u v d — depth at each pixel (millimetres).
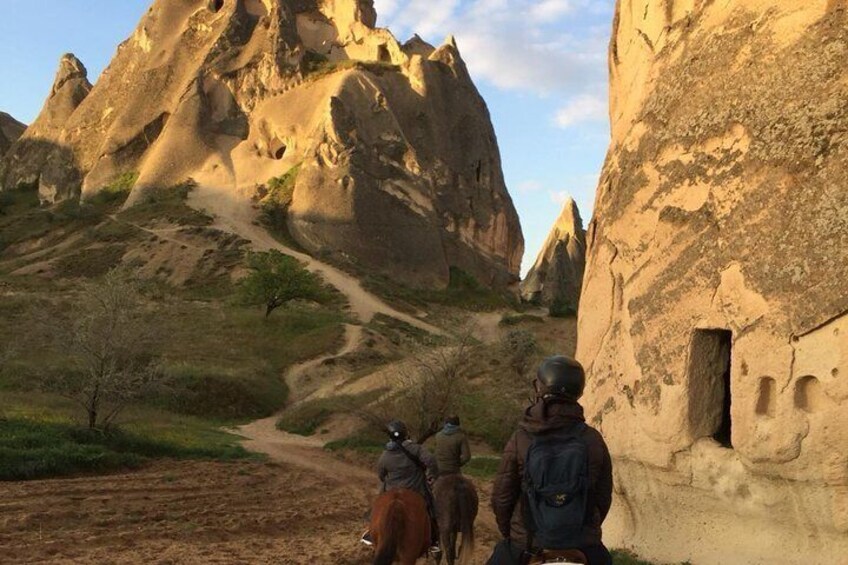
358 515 15109
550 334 59938
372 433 27484
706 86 9828
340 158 79938
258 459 21578
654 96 10820
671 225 9844
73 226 79750
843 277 7777
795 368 8078
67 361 30078
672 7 11203
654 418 9641
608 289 11172
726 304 8891
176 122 89812
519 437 4367
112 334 21250
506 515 4465
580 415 4340
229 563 10203
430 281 78750
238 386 34156
